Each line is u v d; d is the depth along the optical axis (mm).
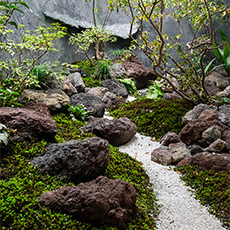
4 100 3555
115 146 4098
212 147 3627
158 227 2359
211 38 4316
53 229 1908
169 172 3400
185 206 2748
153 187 3045
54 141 3125
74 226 1959
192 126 4078
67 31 8789
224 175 3072
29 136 2918
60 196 2070
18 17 6445
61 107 4301
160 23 4516
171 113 5004
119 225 2111
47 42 3906
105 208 2016
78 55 9414
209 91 6340
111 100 6266
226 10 4371
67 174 2484
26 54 6086
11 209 1992
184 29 10727
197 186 3072
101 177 2295
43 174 2473
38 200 2090
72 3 9578
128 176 2967
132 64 8867
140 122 4992
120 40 11305
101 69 7480
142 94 7297
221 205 2707
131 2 4715
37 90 4320
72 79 5945
